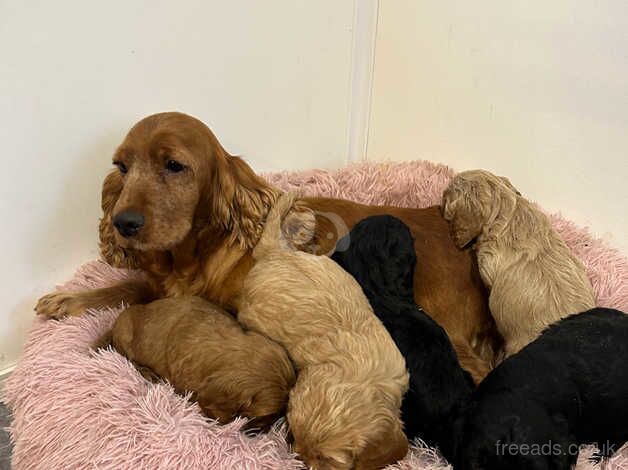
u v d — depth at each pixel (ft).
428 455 1.89
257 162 3.19
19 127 2.40
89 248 2.81
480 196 2.35
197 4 2.67
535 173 3.10
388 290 2.14
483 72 3.11
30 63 2.34
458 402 1.91
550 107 2.94
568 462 1.76
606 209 2.93
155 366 1.99
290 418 1.76
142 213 1.97
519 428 1.74
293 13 3.01
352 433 1.67
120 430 1.81
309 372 1.83
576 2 2.72
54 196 2.60
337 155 3.59
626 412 1.92
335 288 1.99
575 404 1.86
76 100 2.50
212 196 2.19
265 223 2.27
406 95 3.44
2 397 2.67
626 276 2.60
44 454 1.92
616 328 2.01
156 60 2.64
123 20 2.49
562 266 2.29
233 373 1.84
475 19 3.05
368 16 3.35
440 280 2.31
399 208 2.51
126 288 2.46
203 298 2.20
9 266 2.59
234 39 2.85
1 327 2.67
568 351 1.93
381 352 1.87
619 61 2.69
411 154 3.55
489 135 3.19
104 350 2.05
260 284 2.02
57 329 2.26
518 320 2.24
